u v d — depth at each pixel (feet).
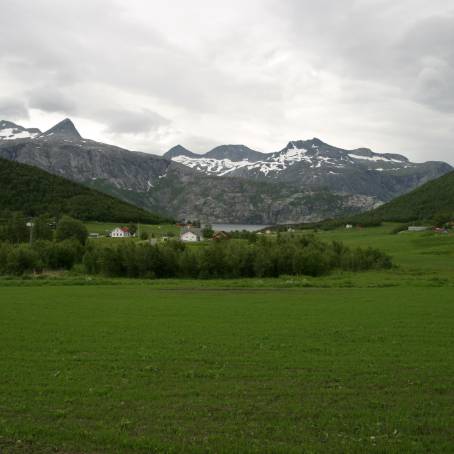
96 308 164.86
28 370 88.69
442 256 423.64
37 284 252.01
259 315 150.00
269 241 407.23
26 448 57.93
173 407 70.59
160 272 320.70
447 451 57.31
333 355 99.40
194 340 114.11
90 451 57.36
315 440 59.82
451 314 149.89
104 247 335.67
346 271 330.95
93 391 76.84
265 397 74.59
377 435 61.26
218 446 58.08
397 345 108.37
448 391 77.46
